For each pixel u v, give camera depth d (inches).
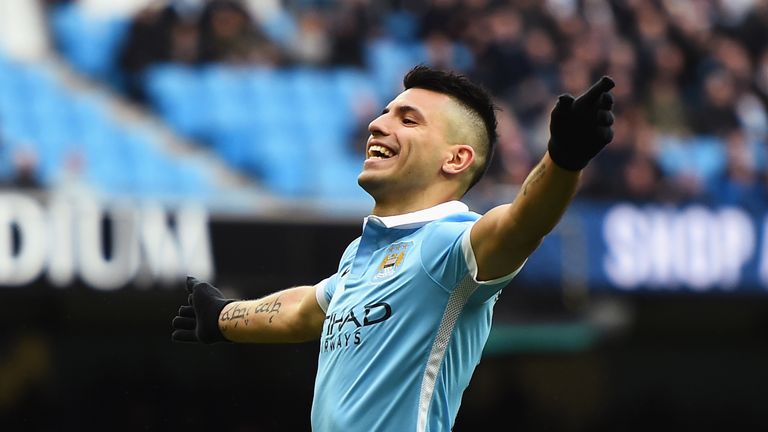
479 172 466.0
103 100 1617.9
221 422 1704.0
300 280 1352.1
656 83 1851.6
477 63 1732.3
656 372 2034.9
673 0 1964.8
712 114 1845.5
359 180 457.1
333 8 1800.0
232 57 1692.9
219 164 1606.8
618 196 1571.1
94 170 1525.6
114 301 1626.5
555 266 1497.3
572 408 1969.7
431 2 1814.7
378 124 459.2
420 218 438.3
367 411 419.2
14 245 1232.2
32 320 1624.0
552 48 1796.3
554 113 370.0
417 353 417.7
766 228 1641.2
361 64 1760.6
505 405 1903.3
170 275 1293.1
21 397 1625.2
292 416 1739.7
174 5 1690.5
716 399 2064.5
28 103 1574.8
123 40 1667.1
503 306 1473.9
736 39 1980.8
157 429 1669.5
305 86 1710.1
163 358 1694.1
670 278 1571.1
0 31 1633.9
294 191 1609.3
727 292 1604.3
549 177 375.2
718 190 1748.3
